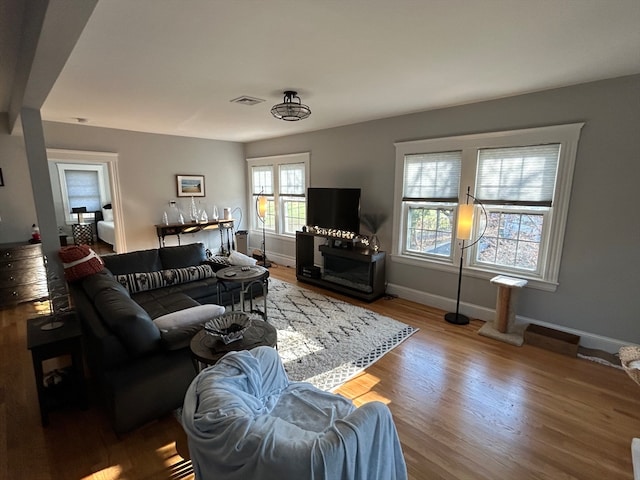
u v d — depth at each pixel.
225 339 1.94
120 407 1.89
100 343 1.89
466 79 2.73
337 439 1.08
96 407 2.25
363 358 2.88
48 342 1.98
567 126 2.90
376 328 3.47
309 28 1.85
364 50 2.14
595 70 2.52
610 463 1.80
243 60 2.31
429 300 4.13
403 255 4.32
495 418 2.15
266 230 6.54
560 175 3.00
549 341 3.00
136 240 5.49
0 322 3.62
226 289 3.94
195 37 1.95
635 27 1.82
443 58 2.29
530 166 3.21
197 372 2.03
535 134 3.09
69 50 1.70
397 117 4.14
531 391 2.42
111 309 2.05
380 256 4.28
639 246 2.71
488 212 3.55
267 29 1.86
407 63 2.37
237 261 4.26
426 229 4.11
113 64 2.37
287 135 5.72
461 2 1.58
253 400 1.45
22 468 1.75
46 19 1.39
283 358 2.87
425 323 3.61
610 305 2.90
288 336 3.29
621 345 2.87
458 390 2.44
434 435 2.00
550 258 3.15
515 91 3.08
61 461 1.80
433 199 3.93
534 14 1.69
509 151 3.32
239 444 1.06
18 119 3.36
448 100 3.40
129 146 5.24
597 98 2.76
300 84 2.86
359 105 3.61
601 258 2.89
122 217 5.30
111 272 3.57
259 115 4.11
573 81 2.78
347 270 4.69
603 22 1.76
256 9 1.64
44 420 2.04
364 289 4.41
